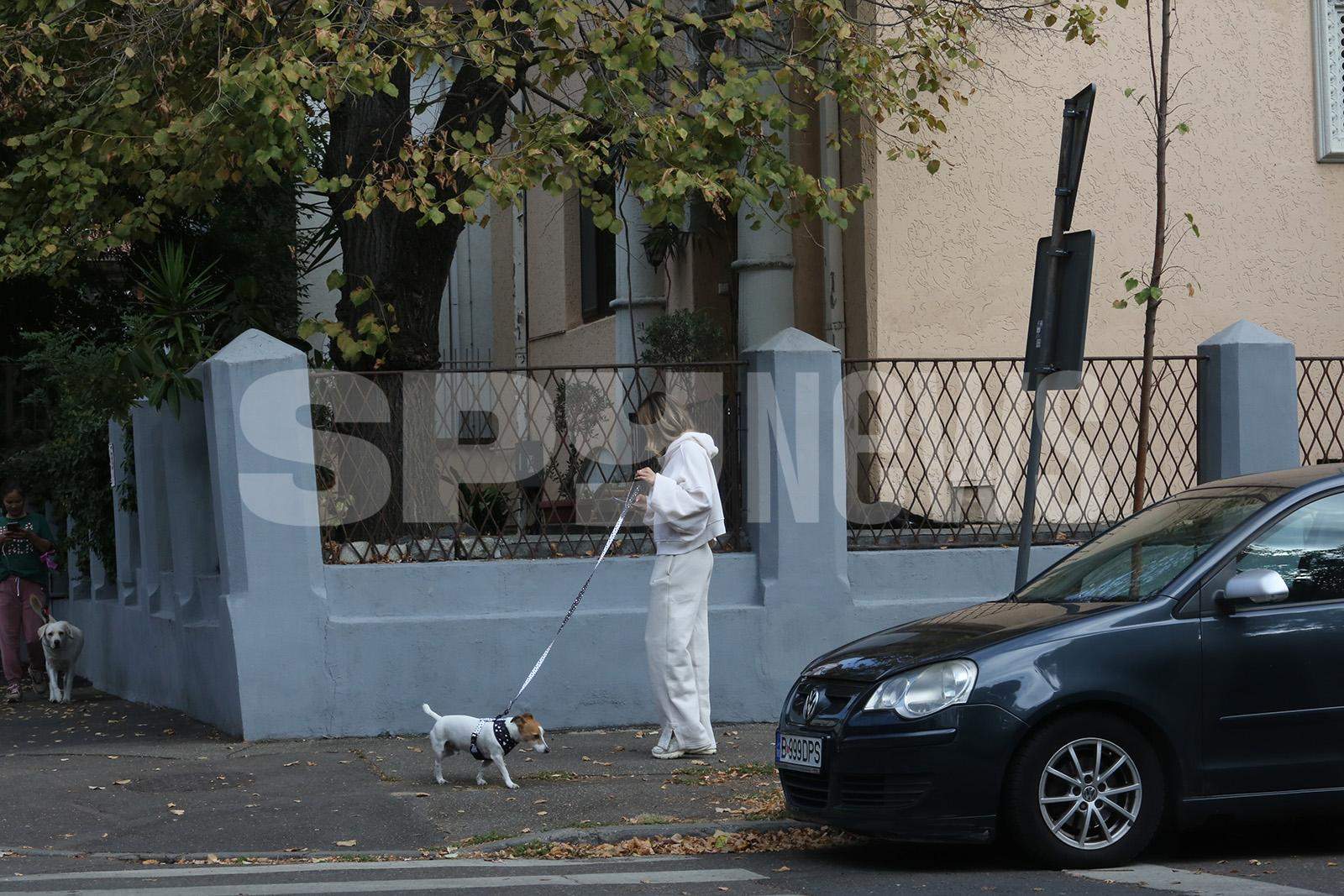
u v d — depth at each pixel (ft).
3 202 54.65
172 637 59.62
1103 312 60.29
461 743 39.47
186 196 52.24
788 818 35.09
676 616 43.16
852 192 51.44
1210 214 61.16
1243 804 30.58
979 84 59.16
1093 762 30.22
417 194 46.78
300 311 102.94
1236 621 30.91
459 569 48.83
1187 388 53.98
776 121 49.93
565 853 33.12
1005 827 30.07
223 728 50.98
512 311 113.19
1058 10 59.62
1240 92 61.41
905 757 29.94
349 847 33.76
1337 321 62.28
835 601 49.83
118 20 52.80
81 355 63.46
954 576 51.19
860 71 51.52
